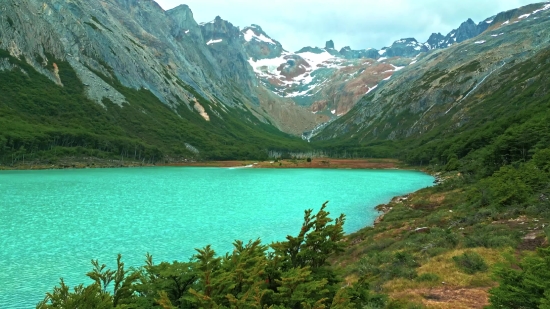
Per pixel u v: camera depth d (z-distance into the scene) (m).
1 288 27.16
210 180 130.12
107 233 45.22
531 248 22.64
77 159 179.75
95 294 7.99
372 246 32.38
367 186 110.94
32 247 38.22
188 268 10.48
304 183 121.62
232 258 10.89
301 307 9.57
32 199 71.94
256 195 87.62
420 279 19.77
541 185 41.47
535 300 10.20
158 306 9.30
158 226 50.16
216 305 8.36
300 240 11.70
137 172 159.62
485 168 76.38
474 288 17.94
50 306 7.61
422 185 112.25
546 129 71.81
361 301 11.02
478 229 29.97
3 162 152.12
